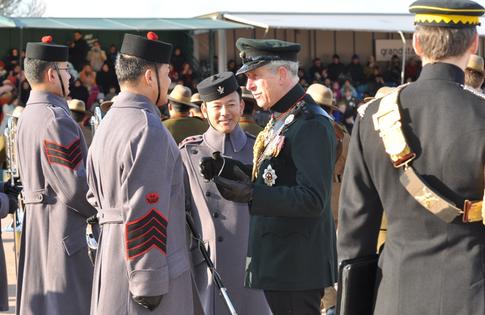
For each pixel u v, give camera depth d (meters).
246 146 9.02
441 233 4.85
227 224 8.78
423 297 4.88
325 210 7.31
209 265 7.50
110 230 6.72
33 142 8.95
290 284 7.16
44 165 8.87
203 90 8.89
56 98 9.12
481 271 4.79
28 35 35.47
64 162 8.77
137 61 6.76
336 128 11.18
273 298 7.32
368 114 5.13
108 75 34.91
